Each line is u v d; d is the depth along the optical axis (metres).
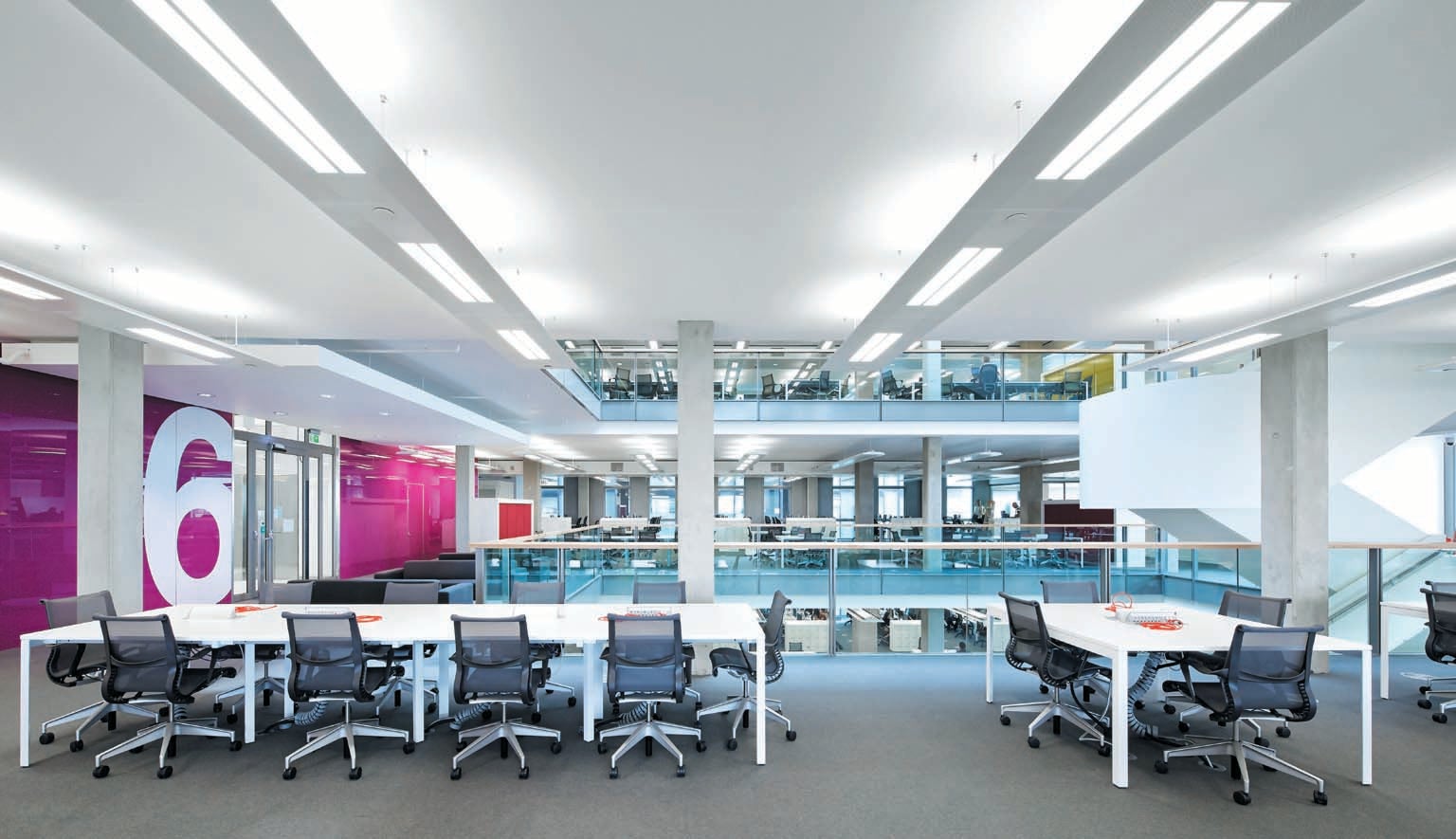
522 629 4.08
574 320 6.65
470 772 4.09
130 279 5.10
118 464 6.30
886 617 7.38
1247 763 4.12
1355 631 7.27
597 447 16.28
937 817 3.53
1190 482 9.04
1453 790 3.86
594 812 3.58
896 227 4.25
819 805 3.66
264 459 11.62
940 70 2.65
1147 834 3.36
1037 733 4.73
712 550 6.52
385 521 15.89
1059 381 14.11
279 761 4.25
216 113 2.35
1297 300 5.80
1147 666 4.74
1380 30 2.36
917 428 13.80
